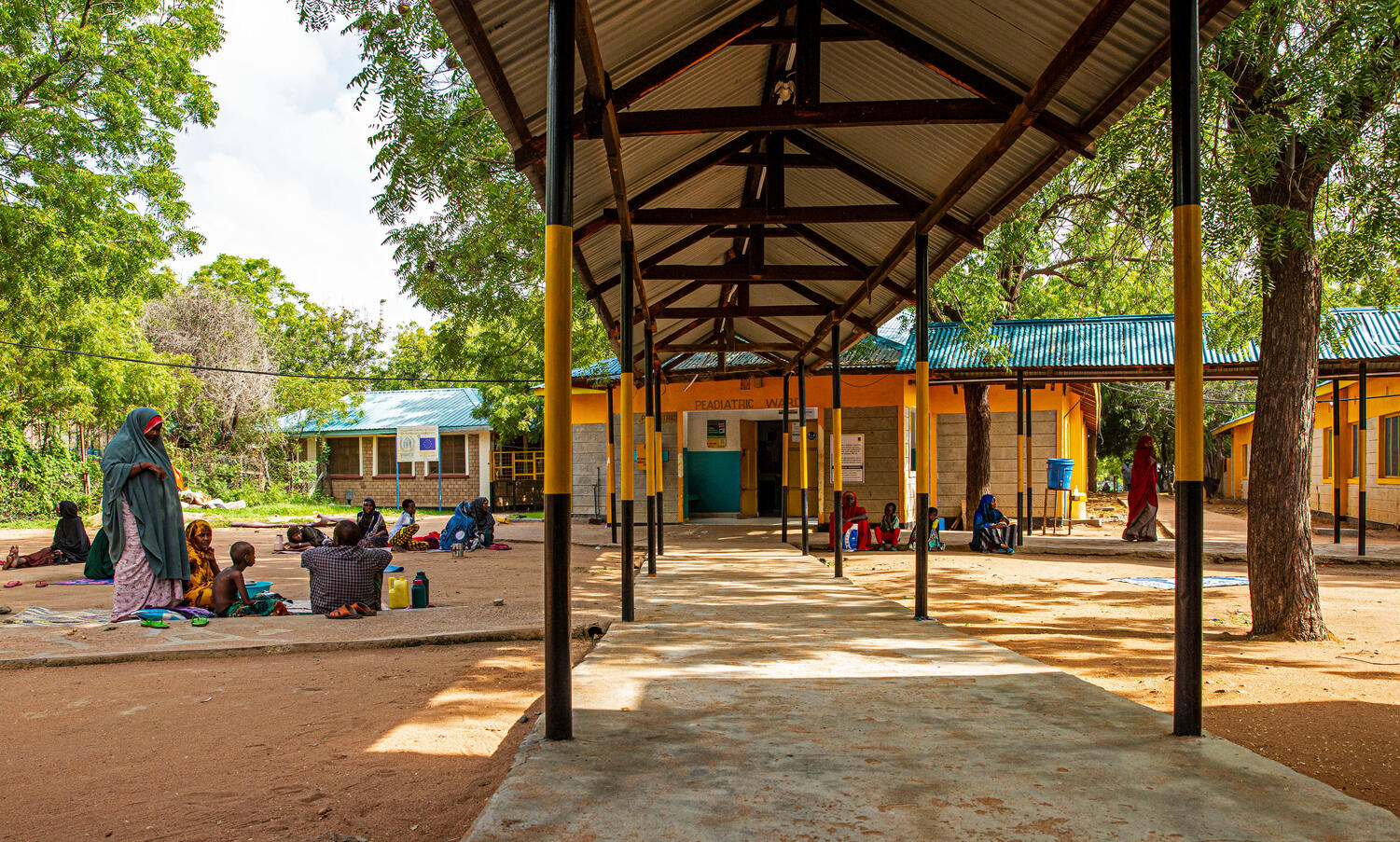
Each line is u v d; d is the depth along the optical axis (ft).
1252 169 23.36
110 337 76.23
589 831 8.69
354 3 36.37
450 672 19.62
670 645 19.88
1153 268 31.17
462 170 40.47
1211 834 8.53
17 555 43.19
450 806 11.40
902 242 24.04
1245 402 96.99
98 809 11.43
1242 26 24.58
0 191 58.54
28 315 63.46
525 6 12.97
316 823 10.83
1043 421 66.85
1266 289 24.58
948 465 67.92
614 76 16.89
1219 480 140.56
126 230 63.10
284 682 18.78
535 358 84.79
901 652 18.92
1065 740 11.80
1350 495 73.82
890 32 16.42
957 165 20.56
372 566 27.30
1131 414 122.83
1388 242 25.49
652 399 34.63
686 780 10.21
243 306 103.60
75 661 20.70
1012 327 57.26
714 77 20.16
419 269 51.98
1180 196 11.71
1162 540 54.95
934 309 60.90
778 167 22.44
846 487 63.31
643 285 28.25
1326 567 43.60
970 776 10.32
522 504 109.81
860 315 34.40
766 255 32.35
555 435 11.87
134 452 26.45
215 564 29.17
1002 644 22.90
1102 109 15.37
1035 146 18.13
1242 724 15.17
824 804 9.41
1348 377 48.44
